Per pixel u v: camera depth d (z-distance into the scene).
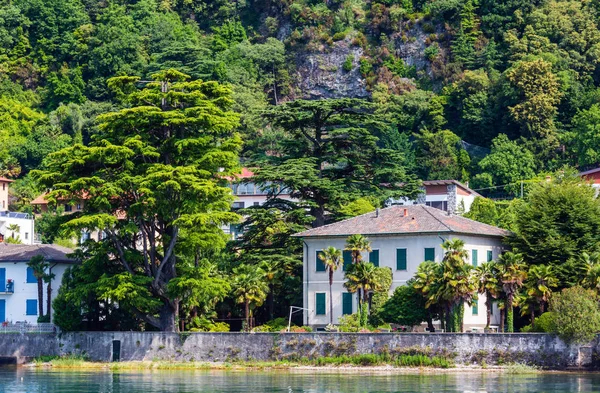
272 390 111.19
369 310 142.38
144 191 138.25
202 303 149.38
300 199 170.88
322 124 175.75
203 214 139.12
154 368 138.75
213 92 152.88
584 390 108.31
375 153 173.88
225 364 136.88
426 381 117.50
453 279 129.88
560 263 141.25
